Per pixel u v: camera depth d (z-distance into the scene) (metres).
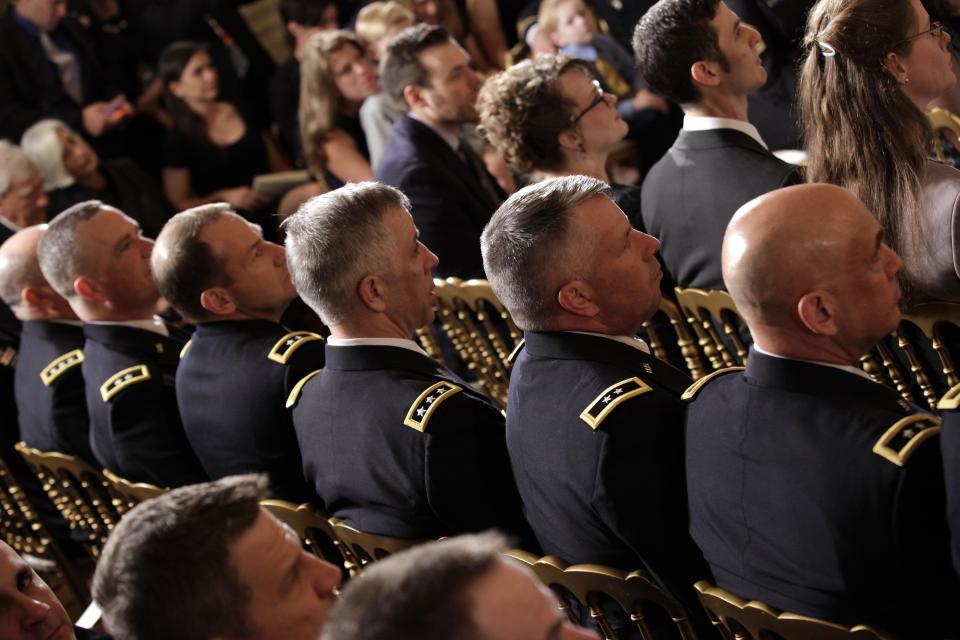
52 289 4.10
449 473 2.69
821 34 2.96
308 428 2.92
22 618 2.12
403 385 2.77
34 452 4.01
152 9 8.27
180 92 7.38
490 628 1.28
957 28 4.03
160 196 7.14
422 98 4.88
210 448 3.30
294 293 3.38
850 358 2.25
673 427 2.45
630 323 2.65
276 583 1.80
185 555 1.76
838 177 2.97
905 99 2.89
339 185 6.61
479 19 7.64
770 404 2.22
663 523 2.44
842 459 2.11
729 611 2.25
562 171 3.98
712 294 3.31
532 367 2.64
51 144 6.68
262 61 8.16
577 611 2.65
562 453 2.51
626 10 6.30
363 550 2.85
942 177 2.80
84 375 3.80
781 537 2.19
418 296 2.90
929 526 2.09
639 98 6.18
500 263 2.63
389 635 1.28
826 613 2.16
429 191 4.77
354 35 6.68
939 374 2.90
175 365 3.71
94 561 4.24
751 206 2.27
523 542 2.79
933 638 2.17
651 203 3.63
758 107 5.19
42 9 7.63
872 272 2.20
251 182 7.55
